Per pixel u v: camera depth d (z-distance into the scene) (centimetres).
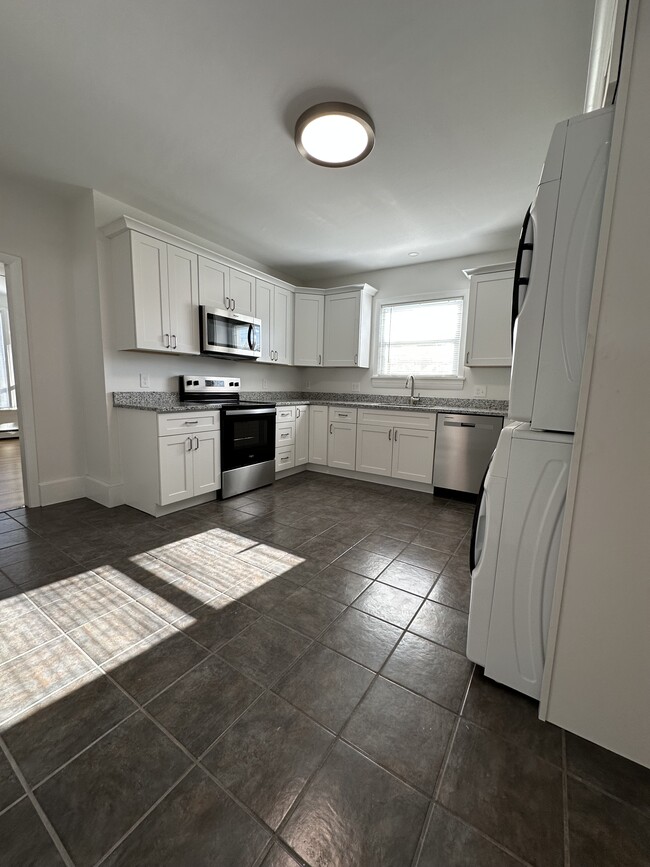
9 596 180
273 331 413
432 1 133
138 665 138
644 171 91
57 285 295
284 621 165
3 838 85
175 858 81
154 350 293
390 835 87
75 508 299
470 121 193
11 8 138
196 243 349
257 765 102
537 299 120
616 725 107
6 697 123
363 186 258
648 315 94
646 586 100
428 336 423
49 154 230
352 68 162
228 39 150
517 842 86
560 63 156
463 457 348
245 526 274
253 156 229
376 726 115
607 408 101
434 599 185
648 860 83
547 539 119
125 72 168
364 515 304
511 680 129
